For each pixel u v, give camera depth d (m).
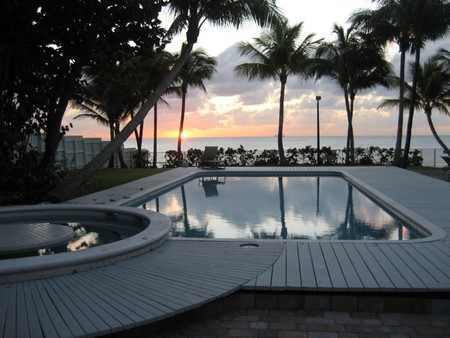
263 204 10.82
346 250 5.35
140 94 21.62
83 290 3.95
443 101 23.03
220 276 4.38
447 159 15.05
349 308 4.07
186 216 9.41
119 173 17.16
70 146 18.78
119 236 6.84
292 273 4.48
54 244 6.34
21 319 3.36
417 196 10.27
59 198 9.67
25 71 10.18
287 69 23.09
